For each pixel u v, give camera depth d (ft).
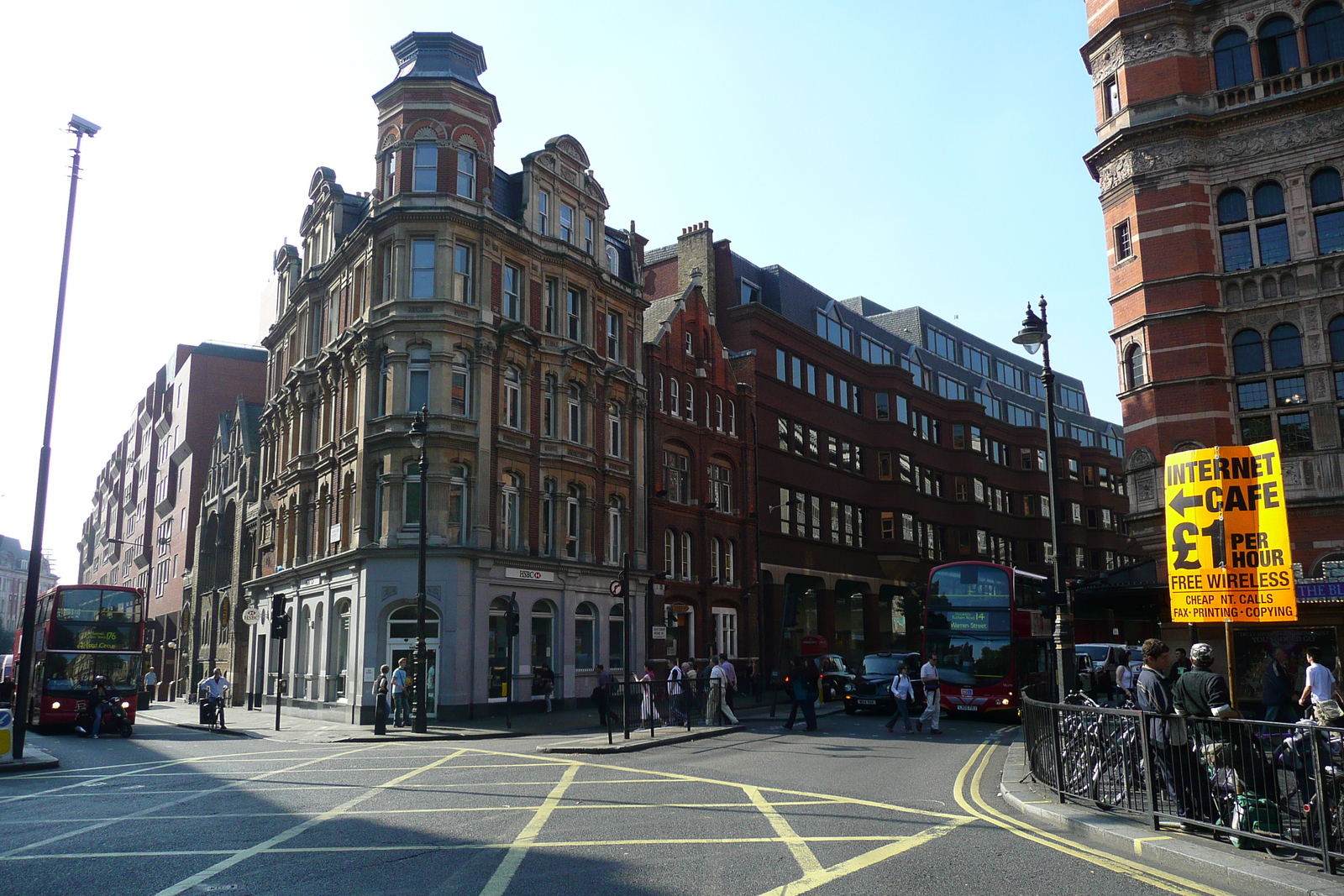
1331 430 84.69
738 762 56.24
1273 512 47.32
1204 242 91.91
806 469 153.48
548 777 49.62
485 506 100.32
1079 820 32.86
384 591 96.78
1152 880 25.53
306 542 118.62
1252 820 27.76
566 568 108.58
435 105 105.40
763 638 141.28
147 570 243.60
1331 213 87.61
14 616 497.05
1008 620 89.81
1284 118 90.07
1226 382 89.56
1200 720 29.84
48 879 27.09
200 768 57.16
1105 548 234.17
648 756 60.95
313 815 37.76
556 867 27.78
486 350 102.83
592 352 116.26
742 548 138.00
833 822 34.99
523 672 101.96
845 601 163.32
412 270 102.47
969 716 97.96
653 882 25.82
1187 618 49.47
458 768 54.49
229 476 175.83
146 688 145.48
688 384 134.10
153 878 27.02
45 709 96.17
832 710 104.12
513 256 109.40
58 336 66.90
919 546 175.42
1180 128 93.04
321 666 108.06
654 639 119.75
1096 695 100.58
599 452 116.78
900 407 176.86
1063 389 266.98
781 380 151.02
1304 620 82.02
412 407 100.07
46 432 65.57
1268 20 91.97
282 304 143.33
